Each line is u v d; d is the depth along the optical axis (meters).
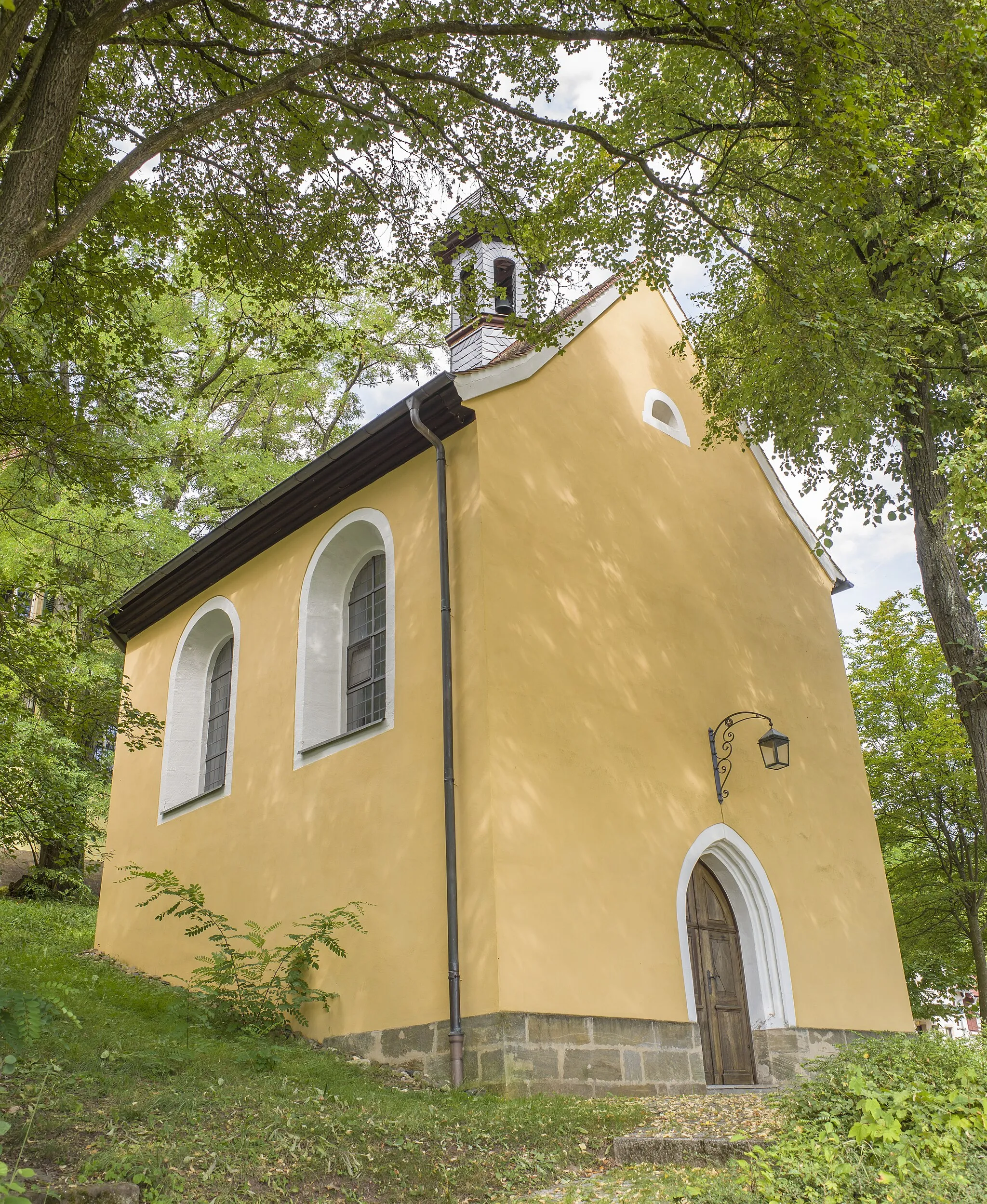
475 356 12.98
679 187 8.34
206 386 17.09
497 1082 7.24
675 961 8.99
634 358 11.95
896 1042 5.89
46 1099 5.06
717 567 11.87
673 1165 5.41
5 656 8.98
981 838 16.58
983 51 7.01
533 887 8.03
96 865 17.66
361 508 10.66
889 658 17.08
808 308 8.91
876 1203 4.04
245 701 11.68
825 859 11.59
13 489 11.71
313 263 8.88
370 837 9.20
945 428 11.65
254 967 9.97
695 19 7.02
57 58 5.94
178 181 8.39
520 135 8.22
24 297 7.99
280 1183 4.74
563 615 9.43
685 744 10.24
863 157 7.11
